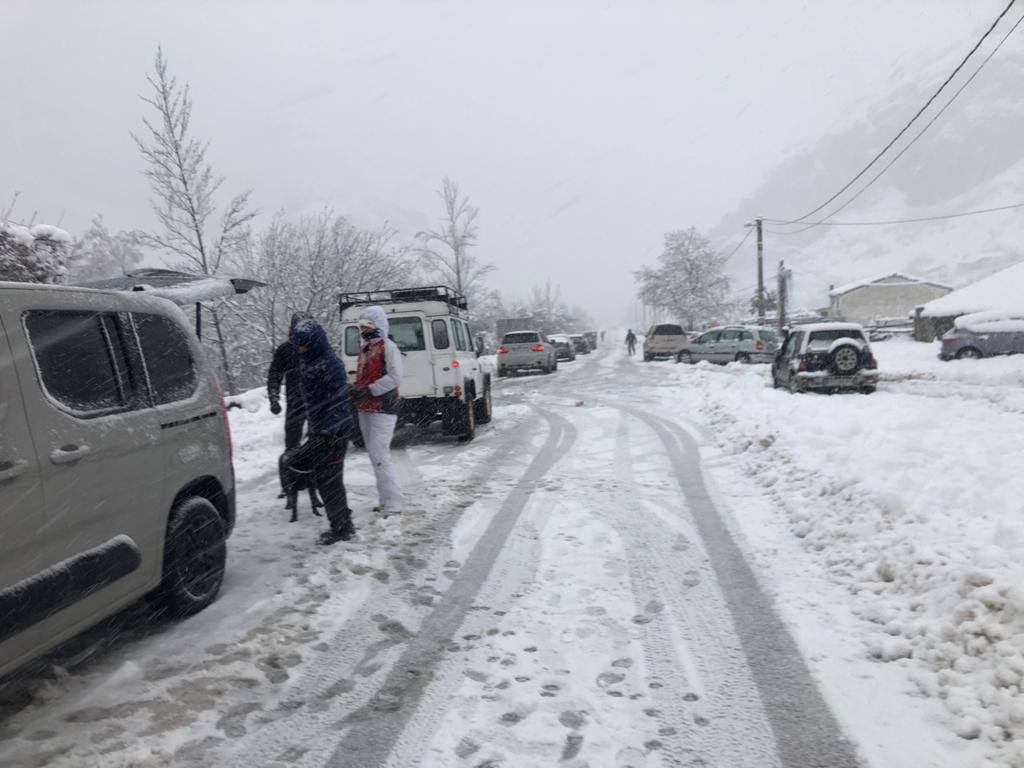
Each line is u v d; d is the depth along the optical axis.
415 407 10.05
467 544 5.25
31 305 2.96
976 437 7.43
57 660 3.38
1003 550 3.83
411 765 2.57
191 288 4.97
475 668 3.32
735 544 5.09
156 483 3.54
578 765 2.55
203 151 16.42
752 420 9.89
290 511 6.37
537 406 15.47
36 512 2.71
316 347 5.15
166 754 2.62
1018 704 2.72
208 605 4.06
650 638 3.60
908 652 3.29
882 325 43.00
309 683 3.19
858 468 6.00
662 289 67.56
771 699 2.98
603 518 5.88
